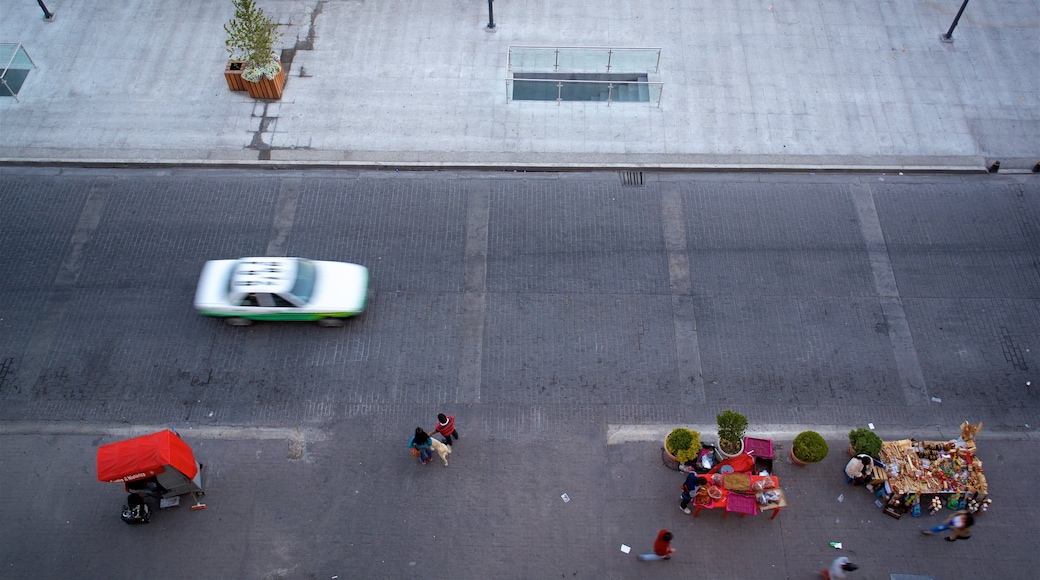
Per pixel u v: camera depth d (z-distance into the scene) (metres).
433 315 17.47
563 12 23.25
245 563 14.35
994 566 14.30
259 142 20.27
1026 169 19.97
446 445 15.08
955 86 21.50
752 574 14.25
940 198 19.47
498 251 18.47
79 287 17.80
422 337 17.14
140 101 20.98
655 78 21.62
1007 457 15.58
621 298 17.77
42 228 18.73
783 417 16.14
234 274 16.94
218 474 15.29
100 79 21.41
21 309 17.44
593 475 15.34
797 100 21.23
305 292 16.86
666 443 15.09
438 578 14.21
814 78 21.69
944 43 22.39
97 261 18.20
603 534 14.66
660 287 17.94
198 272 18.06
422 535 14.65
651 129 20.62
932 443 15.16
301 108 20.94
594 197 19.45
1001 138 20.50
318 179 19.67
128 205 19.16
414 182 19.66
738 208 19.27
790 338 17.17
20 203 19.16
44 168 19.83
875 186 19.70
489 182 19.69
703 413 16.19
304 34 22.50
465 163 19.88
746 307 17.64
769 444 15.02
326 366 16.73
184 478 14.34
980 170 19.91
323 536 14.63
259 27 20.33
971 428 15.08
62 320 17.28
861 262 18.34
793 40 22.55
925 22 22.92
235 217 18.97
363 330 17.22
